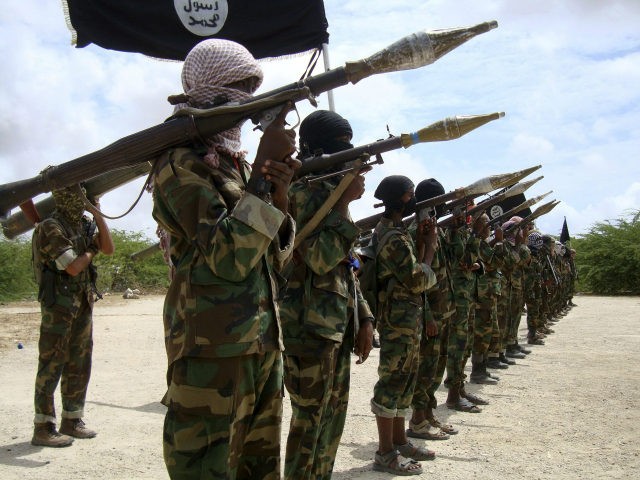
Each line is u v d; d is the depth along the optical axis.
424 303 5.18
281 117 2.24
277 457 2.46
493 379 8.30
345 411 3.72
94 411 6.35
